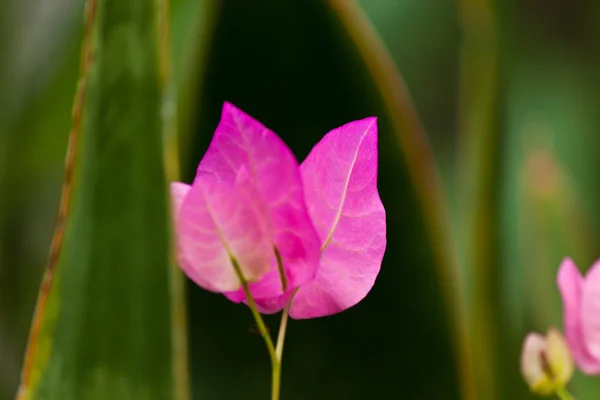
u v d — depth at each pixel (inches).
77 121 18.0
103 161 18.0
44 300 18.1
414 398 21.2
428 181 21.1
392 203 21.1
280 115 21.3
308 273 17.6
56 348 18.1
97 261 18.0
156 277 17.9
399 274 21.2
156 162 17.9
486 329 23.3
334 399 21.4
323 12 21.2
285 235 17.6
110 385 17.9
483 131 23.9
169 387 17.9
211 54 21.1
